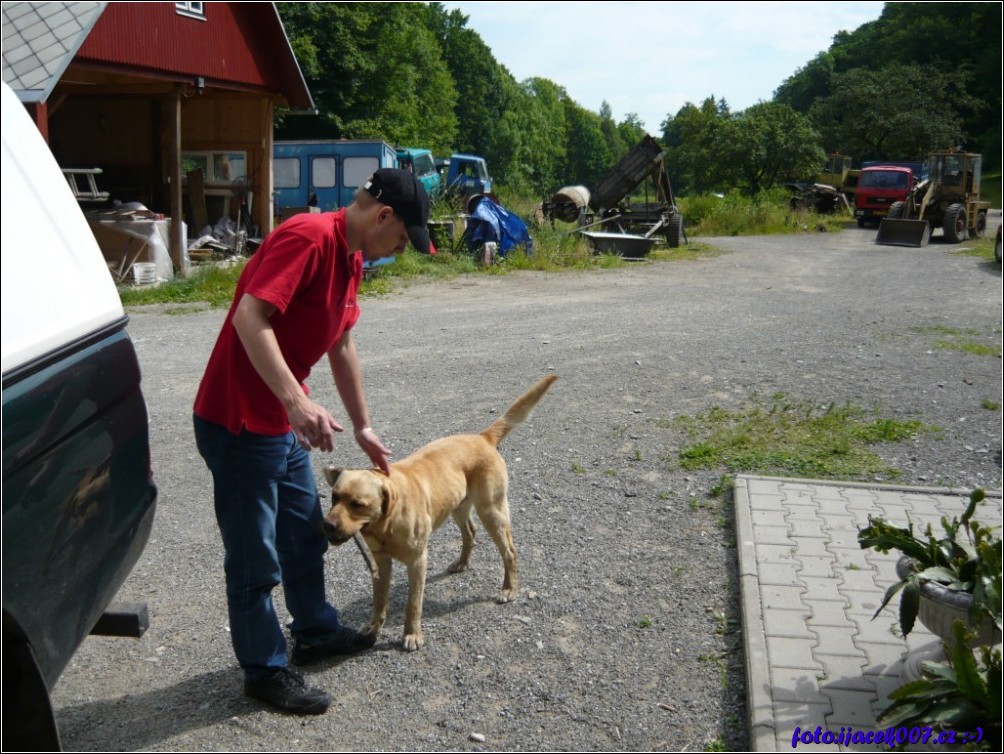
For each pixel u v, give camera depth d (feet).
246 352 10.32
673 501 18.13
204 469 20.24
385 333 36.01
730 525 16.94
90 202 54.24
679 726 11.05
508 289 50.31
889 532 11.92
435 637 13.15
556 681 12.02
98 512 9.86
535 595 14.40
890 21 269.64
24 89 39.86
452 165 94.68
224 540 10.91
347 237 10.83
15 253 9.07
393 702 11.56
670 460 20.36
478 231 60.64
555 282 53.47
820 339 32.99
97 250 10.93
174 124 55.21
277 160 71.26
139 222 51.24
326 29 125.70
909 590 10.99
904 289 48.91
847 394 25.39
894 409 24.06
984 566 10.40
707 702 11.53
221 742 10.65
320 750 10.55
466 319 39.29
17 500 8.39
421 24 185.68
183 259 54.29
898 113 164.86
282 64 64.64
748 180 145.38
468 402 25.20
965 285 50.55
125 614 11.22
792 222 100.73
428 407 24.84
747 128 143.33
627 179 77.15
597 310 41.16
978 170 85.30
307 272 10.36
